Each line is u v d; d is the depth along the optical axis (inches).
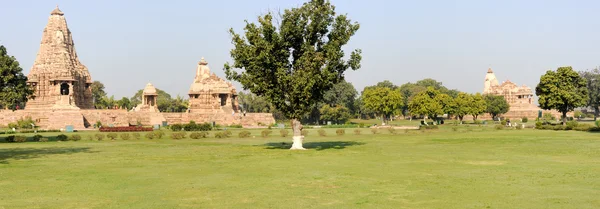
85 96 4626.0
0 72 2021.4
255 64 1637.6
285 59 1683.1
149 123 4343.0
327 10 1674.5
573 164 1171.9
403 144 1907.0
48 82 4190.5
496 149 1614.2
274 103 1680.6
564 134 2388.0
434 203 737.0
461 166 1163.3
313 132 3137.3
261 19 1667.1
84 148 1822.1
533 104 6830.7
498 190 834.2
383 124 4357.8
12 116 3836.1
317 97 1711.4
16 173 1077.1
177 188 876.0
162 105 6756.9
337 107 5565.9
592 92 5935.0
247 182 938.7
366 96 4352.9
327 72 1621.6
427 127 3385.8
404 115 7751.0
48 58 4239.7
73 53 4626.0
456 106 4751.5
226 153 1565.0
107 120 4106.8
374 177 992.9
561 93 3228.3
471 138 2201.0
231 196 800.3
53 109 3907.5
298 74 1628.9
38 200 773.3
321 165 1197.1
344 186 888.3
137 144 2053.4
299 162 1268.5
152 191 847.1
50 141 2266.2
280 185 901.8
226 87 5068.9
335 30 1711.4
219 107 4985.2
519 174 1016.2
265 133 2728.8
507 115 6515.8
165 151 1665.8
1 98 2059.5
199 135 2534.5
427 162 1250.6
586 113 7160.4
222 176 1019.3
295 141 1723.7
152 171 1106.7
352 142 2074.3
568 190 823.1
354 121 6387.8
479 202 738.8
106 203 749.3
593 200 738.8
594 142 1828.2
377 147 1761.8
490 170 1084.5
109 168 1165.1
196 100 5054.1
